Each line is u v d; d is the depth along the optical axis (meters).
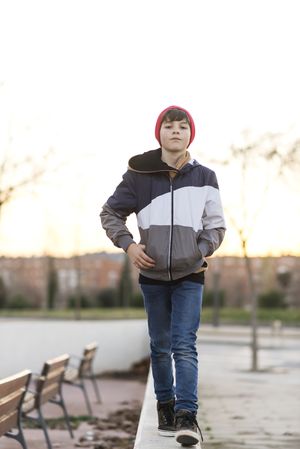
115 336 19.97
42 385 8.66
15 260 58.03
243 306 66.38
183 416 4.92
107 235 5.26
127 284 57.06
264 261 65.12
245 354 24.59
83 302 57.62
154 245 5.05
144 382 18.08
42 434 10.18
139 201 5.16
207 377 15.91
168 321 5.31
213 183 5.20
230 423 9.40
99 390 16.02
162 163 5.11
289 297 64.62
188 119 5.20
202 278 5.18
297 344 31.44
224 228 5.20
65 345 18.94
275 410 10.62
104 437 9.79
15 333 17.55
